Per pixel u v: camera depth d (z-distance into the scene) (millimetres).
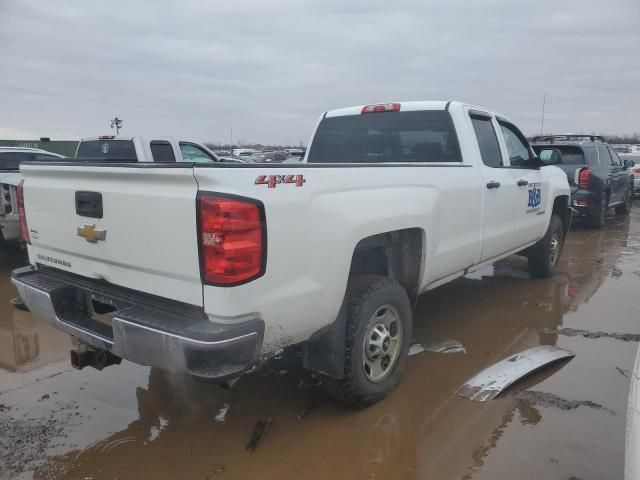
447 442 3172
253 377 4078
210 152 10031
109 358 3301
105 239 2969
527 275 7316
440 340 4805
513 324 5262
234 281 2506
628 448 2023
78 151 9531
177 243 2609
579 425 3326
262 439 3236
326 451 3104
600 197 11352
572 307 5828
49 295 3234
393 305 3592
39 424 3400
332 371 3248
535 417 3430
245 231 2523
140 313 2773
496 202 4938
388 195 3443
